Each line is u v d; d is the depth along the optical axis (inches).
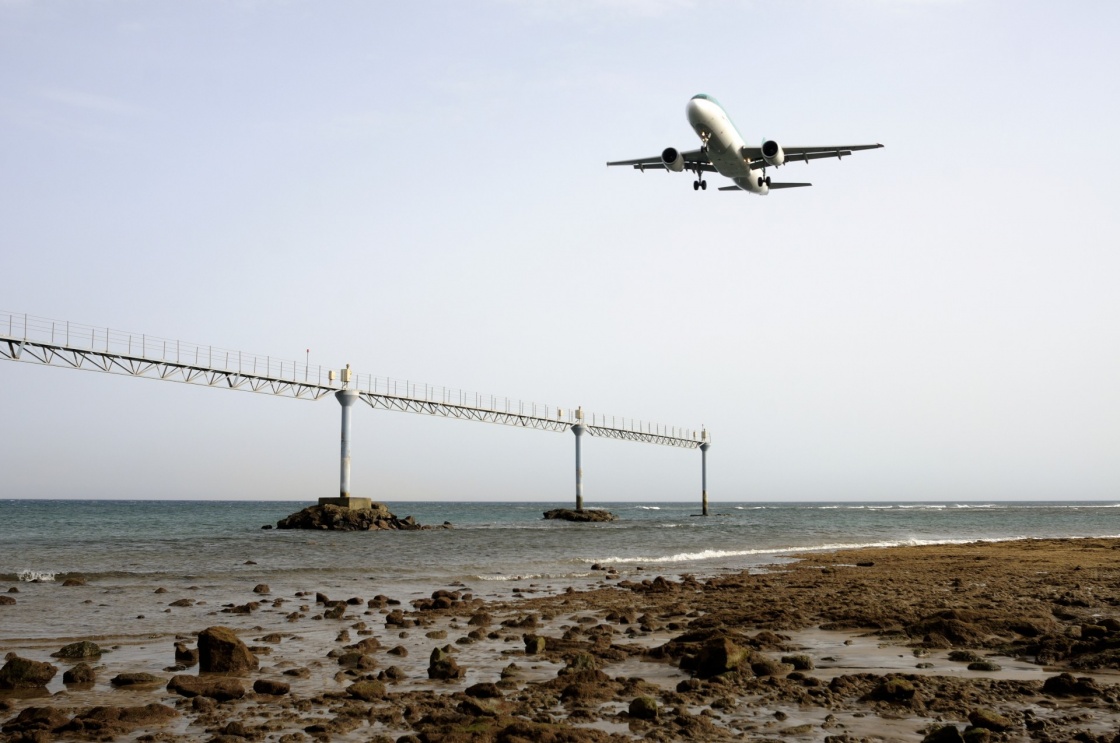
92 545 1855.3
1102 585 884.0
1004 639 553.0
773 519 4414.4
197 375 2527.1
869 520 4197.8
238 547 1809.8
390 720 377.4
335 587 980.6
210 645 484.1
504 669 481.1
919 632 573.9
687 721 358.6
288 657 536.1
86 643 545.0
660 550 1758.1
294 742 345.7
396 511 7332.7
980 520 4210.1
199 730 368.5
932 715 374.0
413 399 3277.6
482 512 7052.2
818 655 516.1
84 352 2228.1
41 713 377.1
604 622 684.7
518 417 3907.5
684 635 560.1
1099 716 364.2
